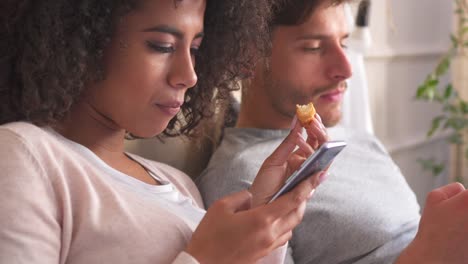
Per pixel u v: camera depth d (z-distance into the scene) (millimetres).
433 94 2967
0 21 980
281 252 1149
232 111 1712
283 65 1496
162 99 1021
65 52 958
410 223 1513
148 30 986
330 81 1505
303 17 1447
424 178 3555
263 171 1073
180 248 987
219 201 934
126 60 994
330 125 1551
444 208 1129
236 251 890
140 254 940
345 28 1517
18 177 870
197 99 1268
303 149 1058
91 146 1073
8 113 1021
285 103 1518
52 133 998
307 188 912
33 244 852
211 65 1229
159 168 1266
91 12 965
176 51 1024
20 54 980
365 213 1450
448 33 3605
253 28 1229
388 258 1424
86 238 916
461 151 3707
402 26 3189
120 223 941
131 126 1034
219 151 1517
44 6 942
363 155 1630
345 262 1432
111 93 1016
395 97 3213
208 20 1197
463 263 1102
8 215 846
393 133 3223
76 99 1014
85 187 937
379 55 2961
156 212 1002
